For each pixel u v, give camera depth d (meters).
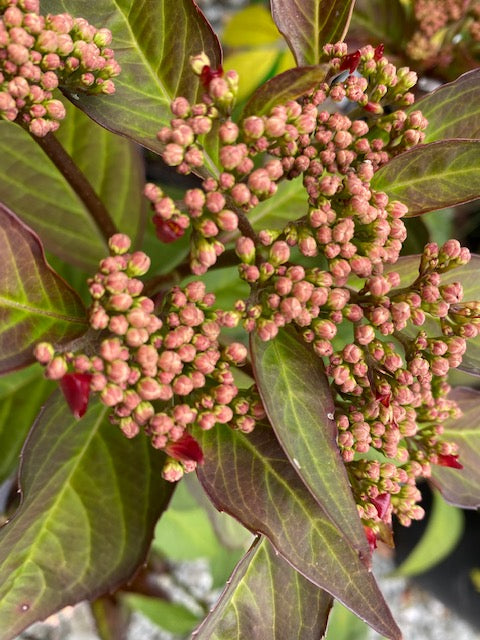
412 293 0.29
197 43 0.31
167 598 0.60
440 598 0.71
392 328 0.29
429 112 0.33
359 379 0.29
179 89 0.31
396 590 0.75
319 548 0.28
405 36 0.48
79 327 0.28
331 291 0.28
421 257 0.31
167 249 0.47
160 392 0.27
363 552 0.25
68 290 0.28
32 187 0.37
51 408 0.32
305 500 0.29
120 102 0.31
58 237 0.38
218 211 0.27
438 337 0.30
